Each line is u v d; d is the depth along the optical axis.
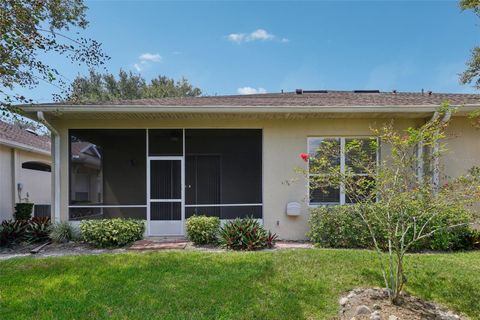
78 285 4.64
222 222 8.23
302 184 8.47
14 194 11.84
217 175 9.07
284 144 8.55
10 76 7.40
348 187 4.75
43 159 13.97
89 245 7.53
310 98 10.41
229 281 4.68
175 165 8.81
